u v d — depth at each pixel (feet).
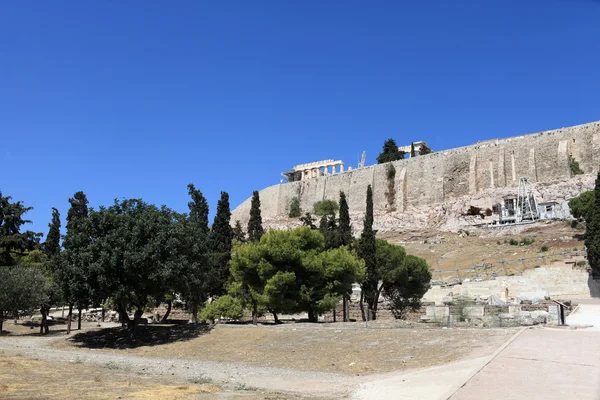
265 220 505.66
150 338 126.62
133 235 126.82
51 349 124.06
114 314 221.87
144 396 61.21
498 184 388.16
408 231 355.56
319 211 466.70
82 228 129.49
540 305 122.52
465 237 317.83
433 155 431.84
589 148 354.74
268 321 159.74
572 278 165.68
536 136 379.55
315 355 91.91
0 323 175.73
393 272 154.61
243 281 142.51
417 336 93.35
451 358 74.43
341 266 136.56
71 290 126.31
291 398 60.08
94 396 61.00
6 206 239.71
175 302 190.70
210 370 87.04
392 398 56.24
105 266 124.36
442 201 414.41
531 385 51.98
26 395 61.82
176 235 132.87
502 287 171.32
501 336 82.12
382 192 455.22
